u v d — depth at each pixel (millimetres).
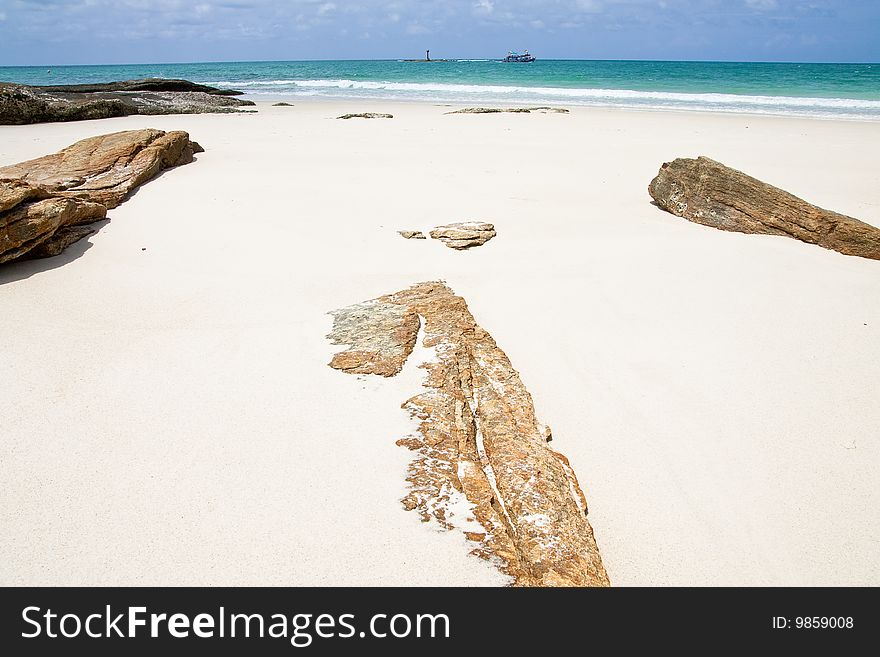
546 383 4977
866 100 28891
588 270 6988
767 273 6941
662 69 69125
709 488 3945
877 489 3922
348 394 4379
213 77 59844
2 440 3852
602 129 17844
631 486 3969
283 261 7078
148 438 3906
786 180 11430
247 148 13711
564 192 10328
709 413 4609
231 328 5406
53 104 19969
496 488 3684
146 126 17875
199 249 7352
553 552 3223
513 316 6008
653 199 10008
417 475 3631
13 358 4793
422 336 5223
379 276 6770
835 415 4574
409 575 3035
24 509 3338
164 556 3096
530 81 45000
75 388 4422
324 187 10086
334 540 3197
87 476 3580
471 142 15062
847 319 5914
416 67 83375
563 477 3783
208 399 4316
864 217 9102
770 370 5117
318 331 5328
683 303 6234
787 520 3719
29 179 9000
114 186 9352
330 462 3721
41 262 6812
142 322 5508
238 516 3326
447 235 7891
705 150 14320
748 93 33188
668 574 3387
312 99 32375
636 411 4637
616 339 5590
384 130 17234
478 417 4301
